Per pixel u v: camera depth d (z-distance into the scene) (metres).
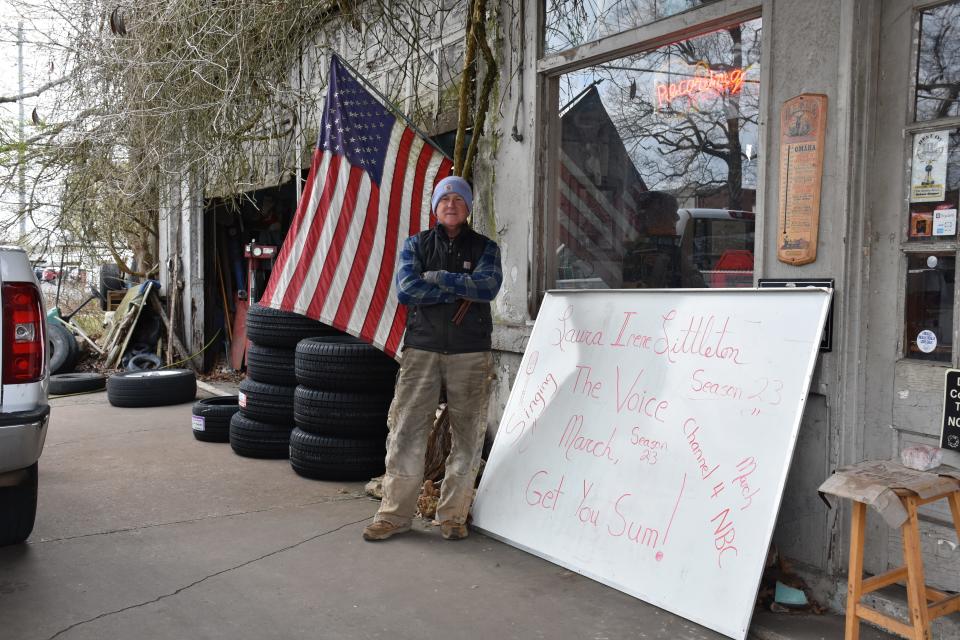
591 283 4.54
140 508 4.32
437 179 4.78
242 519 4.14
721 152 3.78
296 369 5.07
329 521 4.12
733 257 3.74
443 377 3.88
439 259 3.83
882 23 3.00
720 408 3.18
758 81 3.57
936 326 2.88
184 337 9.93
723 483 3.05
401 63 6.05
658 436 3.37
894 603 2.84
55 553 3.61
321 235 4.45
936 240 2.86
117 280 11.45
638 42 4.06
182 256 9.90
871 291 3.04
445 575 3.40
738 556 2.90
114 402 7.61
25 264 3.33
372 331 4.46
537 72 4.67
